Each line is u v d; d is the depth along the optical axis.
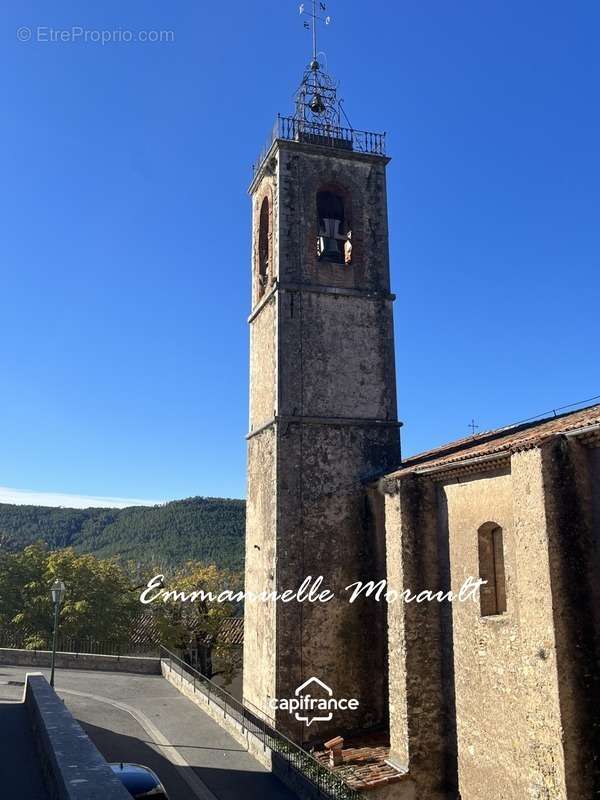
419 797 17.56
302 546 22.88
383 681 22.52
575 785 12.53
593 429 13.29
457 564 18.06
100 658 30.08
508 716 15.37
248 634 25.27
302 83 28.14
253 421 26.97
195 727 20.67
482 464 16.64
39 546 48.66
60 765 9.13
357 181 27.03
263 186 28.61
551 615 13.15
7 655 30.02
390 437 24.75
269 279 26.77
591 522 13.75
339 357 24.98
